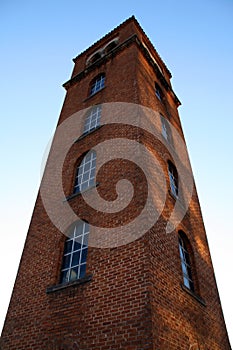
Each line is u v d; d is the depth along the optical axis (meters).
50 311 6.41
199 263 8.38
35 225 8.95
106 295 5.70
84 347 5.31
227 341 7.67
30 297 7.12
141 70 11.83
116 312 5.32
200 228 9.77
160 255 6.15
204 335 6.57
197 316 6.68
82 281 6.29
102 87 12.38
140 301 5.14
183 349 5.39
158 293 5.41
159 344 4.70
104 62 13.62
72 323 5.83
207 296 7.86
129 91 10.34
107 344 5.05
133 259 5.80
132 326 4.95
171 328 5.31
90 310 5.73
